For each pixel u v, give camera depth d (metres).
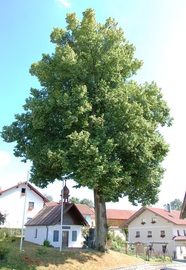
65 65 20.11
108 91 21.16
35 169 20.84
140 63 24.20
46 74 20.81
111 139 17.94
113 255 22.39
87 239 26.86
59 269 16.03
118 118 19.33
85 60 21.52
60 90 20.03
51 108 19.41
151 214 49.66
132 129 19.27
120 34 23.94
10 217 43.56
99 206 22.94
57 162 17.64
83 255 19.86
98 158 16.55
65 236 30.22
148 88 23.45
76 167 17.58
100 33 23.00
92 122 20.59
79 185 19.89
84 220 31.64
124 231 58.50
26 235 33.22
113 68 21.19
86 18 22.11
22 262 15.60
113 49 21.56
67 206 30.34
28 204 45.81
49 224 28.61
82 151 16.91
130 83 23.55
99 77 21.75
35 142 20.62
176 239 43.72
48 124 20.56
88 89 21.39
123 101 19.50
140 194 23.14
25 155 22.02
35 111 18.94
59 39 23.72
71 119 18.09
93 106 21.72
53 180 22.14
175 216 50.38
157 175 22.61
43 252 18.14
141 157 19.67
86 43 21.72
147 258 30.27
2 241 16.11
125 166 20.23
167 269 13.29
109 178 17.53
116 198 22.84
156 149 22.36
